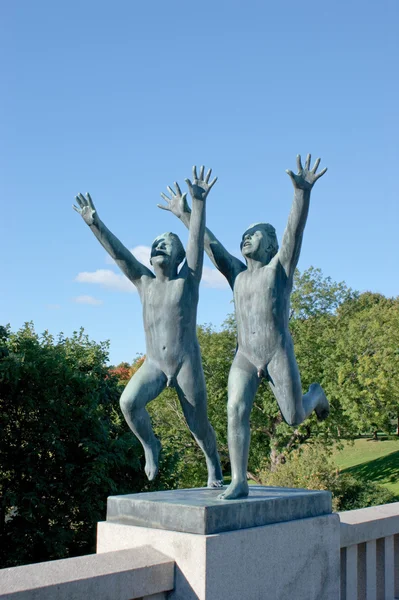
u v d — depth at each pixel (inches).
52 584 110.0
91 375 720.3
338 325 1192.2
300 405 165.5
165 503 140.2
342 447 1149.1
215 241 180.2
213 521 133.4
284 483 738.8
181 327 163.2
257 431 1142.3
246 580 136.2
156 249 165.6
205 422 172.2
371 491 733.9
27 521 613.0
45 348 689.6
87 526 648.4
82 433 662.5
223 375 1078.4
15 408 641.6
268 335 161.0
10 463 623.5
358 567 186.4
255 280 163.8
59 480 641.6
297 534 151.3
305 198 153.9
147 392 160.6
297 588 149.6
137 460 692.1
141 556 131.0
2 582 107.8
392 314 1241.4
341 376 1057.5
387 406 1059.3
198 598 127.9
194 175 164.9
